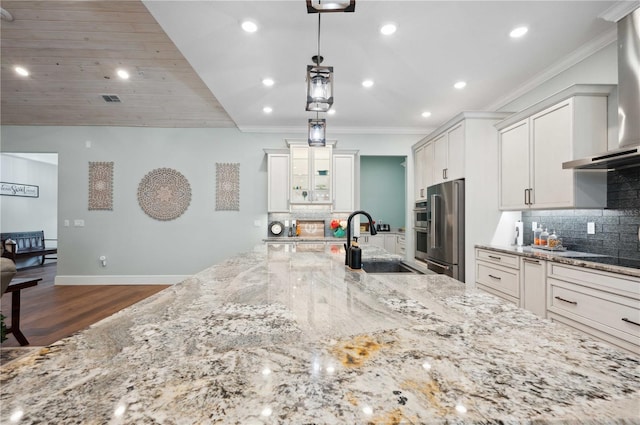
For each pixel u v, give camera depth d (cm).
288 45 270
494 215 353
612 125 250
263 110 441
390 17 232
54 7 291
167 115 493
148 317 92
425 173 476
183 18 231
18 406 48
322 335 78
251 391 52
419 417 45
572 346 71
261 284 138
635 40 200
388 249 609
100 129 521
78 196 519
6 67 382
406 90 368
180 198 526
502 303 107
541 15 231
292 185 500
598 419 45
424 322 87
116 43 343
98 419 45
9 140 514
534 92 341
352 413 46
